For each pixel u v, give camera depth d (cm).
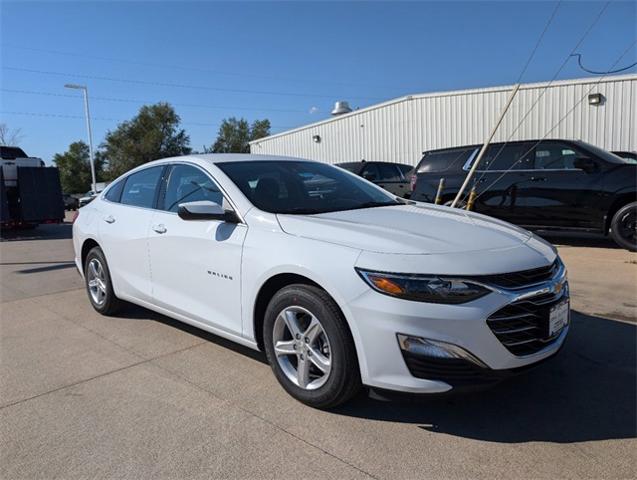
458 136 1889
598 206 769
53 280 717
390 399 270
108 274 485
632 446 262
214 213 344
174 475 246
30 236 1447
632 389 324
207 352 402
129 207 464
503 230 326
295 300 298
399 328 259
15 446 274
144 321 489
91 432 287
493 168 871
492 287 262
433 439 271
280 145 2627
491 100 1791
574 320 452
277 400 318
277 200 363
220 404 315
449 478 238
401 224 320
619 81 1556
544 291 281
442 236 297
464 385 259
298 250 298
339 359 280
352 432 279
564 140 813
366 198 407
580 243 862
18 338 452
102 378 359
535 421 288
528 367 276
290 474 244
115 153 6912
